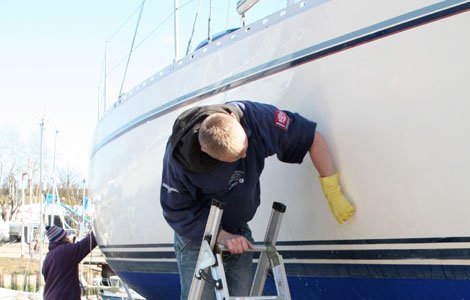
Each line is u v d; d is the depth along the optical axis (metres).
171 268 3.93
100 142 4.88
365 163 2.49
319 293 2.89
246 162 2.35
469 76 2.13
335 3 2.60
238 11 3.91
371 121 2.46
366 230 2.52
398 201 2.39
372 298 2.66
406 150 2.35
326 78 2.63
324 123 2.64
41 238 10.50
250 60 3.04
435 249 2.30
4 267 17.69
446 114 2.21
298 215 2.82
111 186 4.51
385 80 2.40
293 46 2.80
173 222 2.47
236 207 2.42
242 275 2.56
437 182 2.26
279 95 2.85
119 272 4.73
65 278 5.01
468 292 2.26
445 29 2.20
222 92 3.22
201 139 2.07
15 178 37.12
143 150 3.98
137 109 4.10
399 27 2.35
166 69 3.77
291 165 2.85
